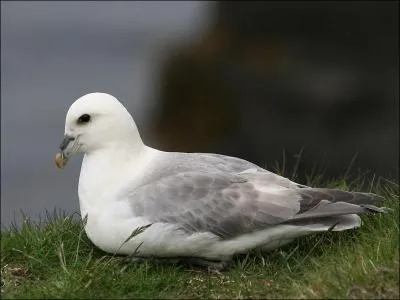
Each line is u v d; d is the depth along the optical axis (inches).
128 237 284.2
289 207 276.8
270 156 633.6
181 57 698.8
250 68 673.6
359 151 615.2
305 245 293.9
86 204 292.7
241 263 287.7
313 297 251.9
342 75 649.6
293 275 271.7
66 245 303.1
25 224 319.9
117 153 294.4
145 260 289.0
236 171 293.0
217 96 673.6
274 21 690.2
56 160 298.2
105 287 271.7
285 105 648.4
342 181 347.9
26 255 294.8
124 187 289.0
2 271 294.8
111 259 282.2
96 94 298.2
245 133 650.8
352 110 634.8
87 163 297.1
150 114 698.2
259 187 283.1
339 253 278.2
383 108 633.6
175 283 279.3
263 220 276.8
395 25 660.1
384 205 306.7
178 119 682.2
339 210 274.2
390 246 266.7
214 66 687.1
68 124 297.3
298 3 681.6
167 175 289.6
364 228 292.0
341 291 251.8
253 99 660.7
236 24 701.9
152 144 677.9
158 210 281.7
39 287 274.4
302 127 634.8
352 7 668.1
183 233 280.1
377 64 653.3
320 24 676.1
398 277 250.8
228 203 279.4
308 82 649.6
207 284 277.7
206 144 665.0
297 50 674.2
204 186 283.1
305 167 615.5
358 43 663.8
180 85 689.0
